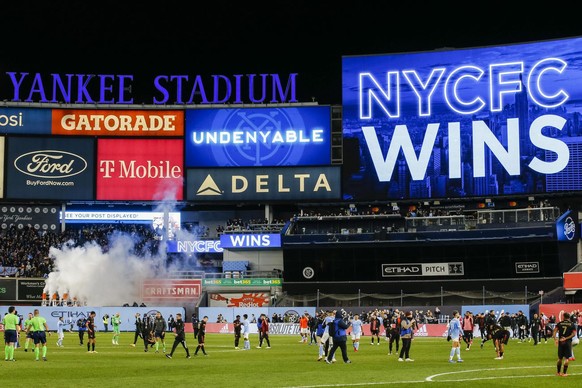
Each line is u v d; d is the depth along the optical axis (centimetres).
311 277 10125
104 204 10938
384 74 10456
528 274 9450
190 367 3825
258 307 9144
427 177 10181
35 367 3834
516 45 10044
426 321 8162
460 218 9975
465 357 4484
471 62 10194
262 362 4162
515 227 9512
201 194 10756
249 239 10412
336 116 10725
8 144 10688
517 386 2764
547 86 9862
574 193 9638
